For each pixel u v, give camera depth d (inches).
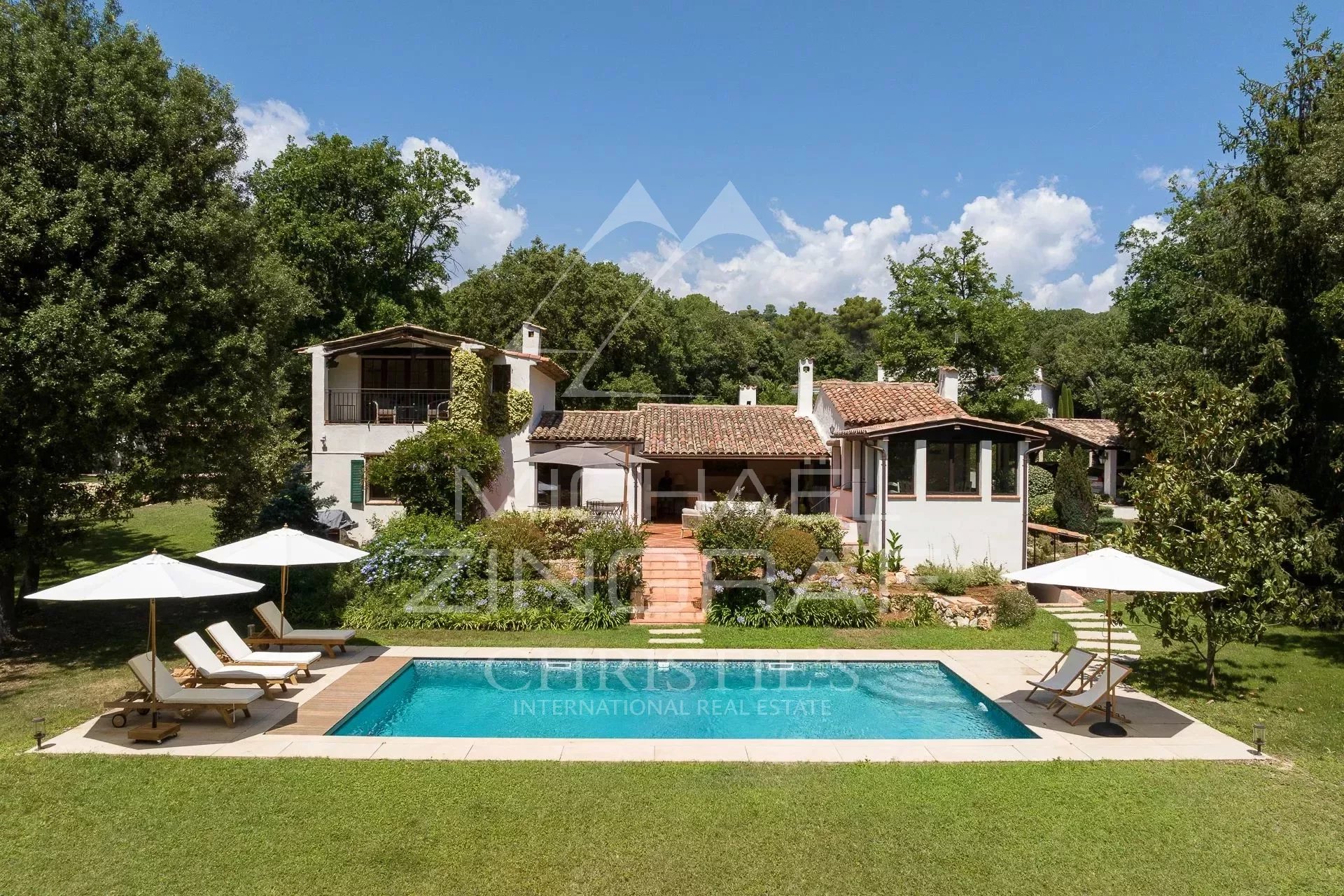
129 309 501.4
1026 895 251.4
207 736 385.7
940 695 502.6
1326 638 620.4
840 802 315.6
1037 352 2439.7
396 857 269.9
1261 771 351.6
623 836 285.0
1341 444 640.4
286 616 647.8
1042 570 419.2
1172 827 297.1
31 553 554.6
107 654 547.8
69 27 539.2
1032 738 396.2
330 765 348.8
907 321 1504.7
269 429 700.7
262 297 612.7
